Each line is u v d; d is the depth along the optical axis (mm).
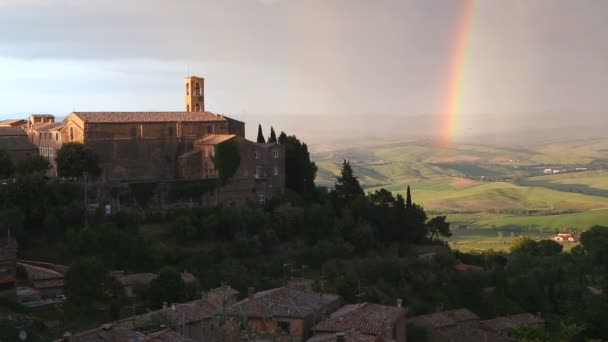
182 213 150875
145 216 152375
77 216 137875
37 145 166125
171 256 136125
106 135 156750
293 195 169875
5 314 100125
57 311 105312
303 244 156750
